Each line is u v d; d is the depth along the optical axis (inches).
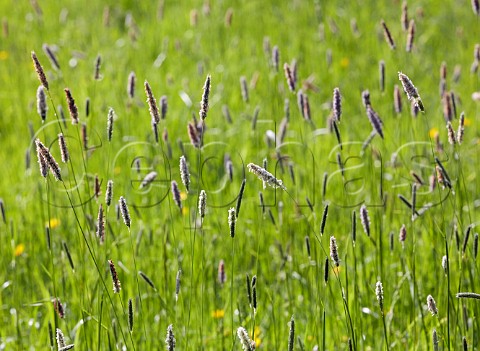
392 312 273.6
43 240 338.0
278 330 265.6
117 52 607.5
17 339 273.0
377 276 301.6
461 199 283.9
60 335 205.9
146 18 720.3
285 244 335.9
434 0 745.0
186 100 458.3
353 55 603.2
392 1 721.6
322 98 521.7
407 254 302.4
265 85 526.6
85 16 728.3
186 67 578.6
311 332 282.2
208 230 343.3
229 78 539.2
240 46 617.6
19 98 516.7
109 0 775.1
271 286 295.9
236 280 315.6
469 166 400.5
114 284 215.5
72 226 347.6
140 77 543.2
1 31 673.0
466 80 522.6
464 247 246.1
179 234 341.1
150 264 313.9
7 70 589.0
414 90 220.4
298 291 309.9
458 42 624.1
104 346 269.6
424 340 264.7
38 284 319.0
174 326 271.9
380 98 496.4
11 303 305.7
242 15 705.6
